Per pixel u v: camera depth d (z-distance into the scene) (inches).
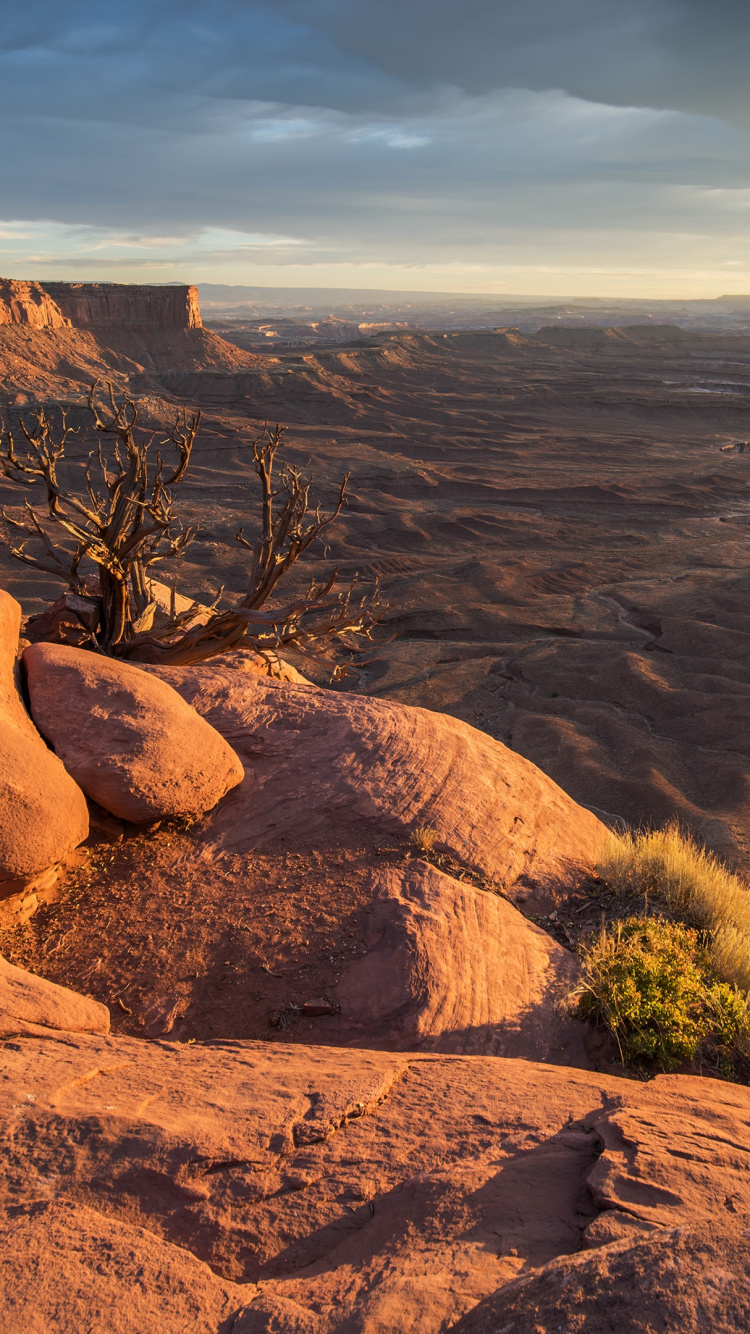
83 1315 107.4
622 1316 89.4
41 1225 124.7
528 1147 155.0
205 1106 163.3
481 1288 113.2
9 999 199.9
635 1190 128.9
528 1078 190.7
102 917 271.6
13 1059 174.1
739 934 305.6
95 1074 174.4
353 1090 173.8
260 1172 145.5
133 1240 123.7
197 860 304.5
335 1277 121.4
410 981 244.5
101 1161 142.2
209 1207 136.4
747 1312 89.0
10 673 319.3
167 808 306.7
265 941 264.4
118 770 296.5
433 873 302.8
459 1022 240.4
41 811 254.5
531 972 272.8
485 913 290.7
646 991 253.3
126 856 301.4
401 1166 149.6
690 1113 169.6
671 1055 241.8
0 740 260.8
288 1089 173.9
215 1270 125.6
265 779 348.5
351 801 338.3
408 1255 124.6
